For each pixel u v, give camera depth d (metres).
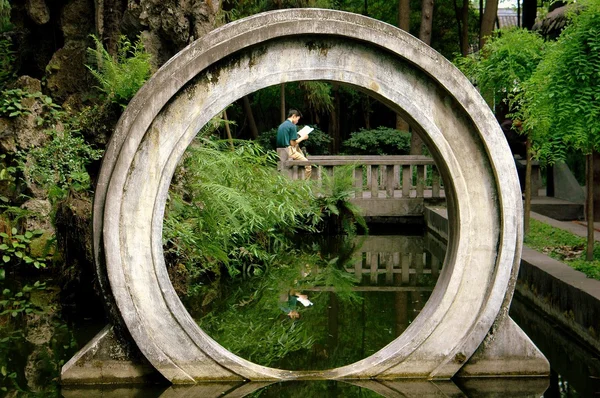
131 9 12.05
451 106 6.26
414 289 10.55
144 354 5.97
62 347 7.21
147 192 5.99
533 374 6.37
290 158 17.56
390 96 6.20
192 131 6.01
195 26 11.99
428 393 5.96
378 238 15.73
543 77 8.59
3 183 11.11
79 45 13.70
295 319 8.75
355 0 29.39
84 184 10.17
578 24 7.93
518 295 9.77
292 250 14.03
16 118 11.12
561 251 9.98
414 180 21.75
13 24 15.35
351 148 26.08
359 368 6.33
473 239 6.31
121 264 5.92
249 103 27.19
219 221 10.80
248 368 6.20
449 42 29.02
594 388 6.20
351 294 10.20
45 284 9.96
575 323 7.56
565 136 7.90
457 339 6.30
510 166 6.23
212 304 9.51
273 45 6.05
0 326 8.02
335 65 6.13
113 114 10.45
